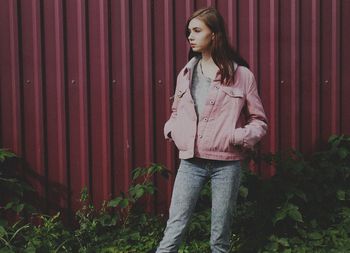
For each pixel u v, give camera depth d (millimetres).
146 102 5145
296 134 5371
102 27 5039
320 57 5387
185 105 3830
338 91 5426
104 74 5066
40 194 5082
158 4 5105
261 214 4883
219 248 3998
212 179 3912
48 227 4738
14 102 4980
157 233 4941
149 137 5164
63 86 5027
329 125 5438
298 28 5309
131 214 5117
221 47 3793
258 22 5246
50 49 5004
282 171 5012
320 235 4762
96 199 5152
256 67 5262
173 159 5230
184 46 5160
